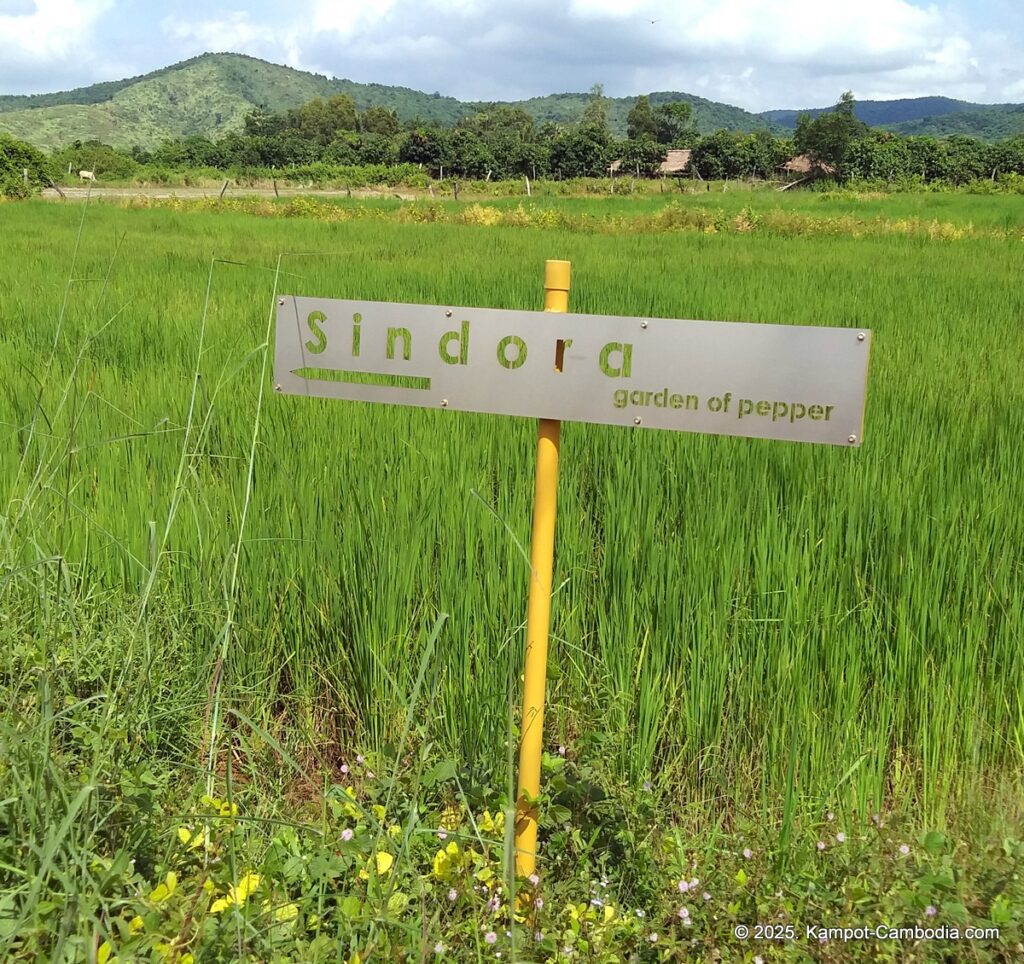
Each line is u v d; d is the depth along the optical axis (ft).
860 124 230.27
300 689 11.78
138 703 9.34
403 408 19.89
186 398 20.74
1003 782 9.91
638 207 121.39
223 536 13.48
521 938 7.10
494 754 10.00
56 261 47.16
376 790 8.58
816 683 10.98
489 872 7.59
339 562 12.89
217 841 7.91
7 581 9.40
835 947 7.25
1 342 27.43
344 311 8.91
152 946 6.38
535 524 8.60
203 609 11.85
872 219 91.56
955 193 173.99
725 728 10.79
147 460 17.16
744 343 7.75
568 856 8.89
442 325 8.55
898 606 11.73
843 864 8.11
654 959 7.61
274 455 16.89
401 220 95.91
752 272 47.67
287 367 9.27
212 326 29.22
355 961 6.50
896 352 27.37
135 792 7.86
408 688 11.03
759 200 138.41
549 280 8.38
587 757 9.48
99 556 13.53
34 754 7.64
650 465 16.19
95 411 19.84
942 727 10.59
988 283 43.47
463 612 11.63
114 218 82.79
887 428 18.79
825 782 9.84
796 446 17.04
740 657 11.23
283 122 460.55
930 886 7.34
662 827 9.22
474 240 67.56
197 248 55.98
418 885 7.68
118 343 27.76
